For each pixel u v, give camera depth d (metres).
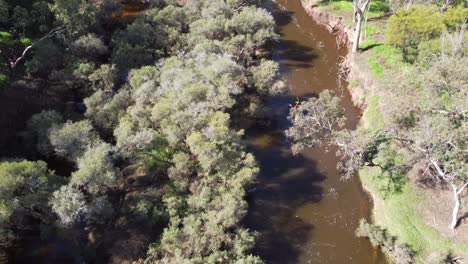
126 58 64.75
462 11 68.88
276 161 58.88
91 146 48.25
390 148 53.97
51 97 60.81
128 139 47.50
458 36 63.31
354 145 52.31
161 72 59.75
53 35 66.25
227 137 49.75
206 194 46.19
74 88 63.78
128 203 49.44
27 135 51.72
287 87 72.06
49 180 43.00
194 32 70.69
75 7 64.62
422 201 49.97
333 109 57.94
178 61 61.00
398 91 54.44
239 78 63.28
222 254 41.88
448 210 48.78
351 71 74.50
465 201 49.34
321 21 91.00
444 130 44.66
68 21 63.53
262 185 55.25
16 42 64.25
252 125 64.19
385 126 55.03
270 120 65.19
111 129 55.38
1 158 48.31
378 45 76.38
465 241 45.19
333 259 47.03
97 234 46.00
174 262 41.44
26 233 45.94
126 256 43.97
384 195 52.06
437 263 42.28
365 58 73.88
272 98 69.56
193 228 43.28
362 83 70.12
